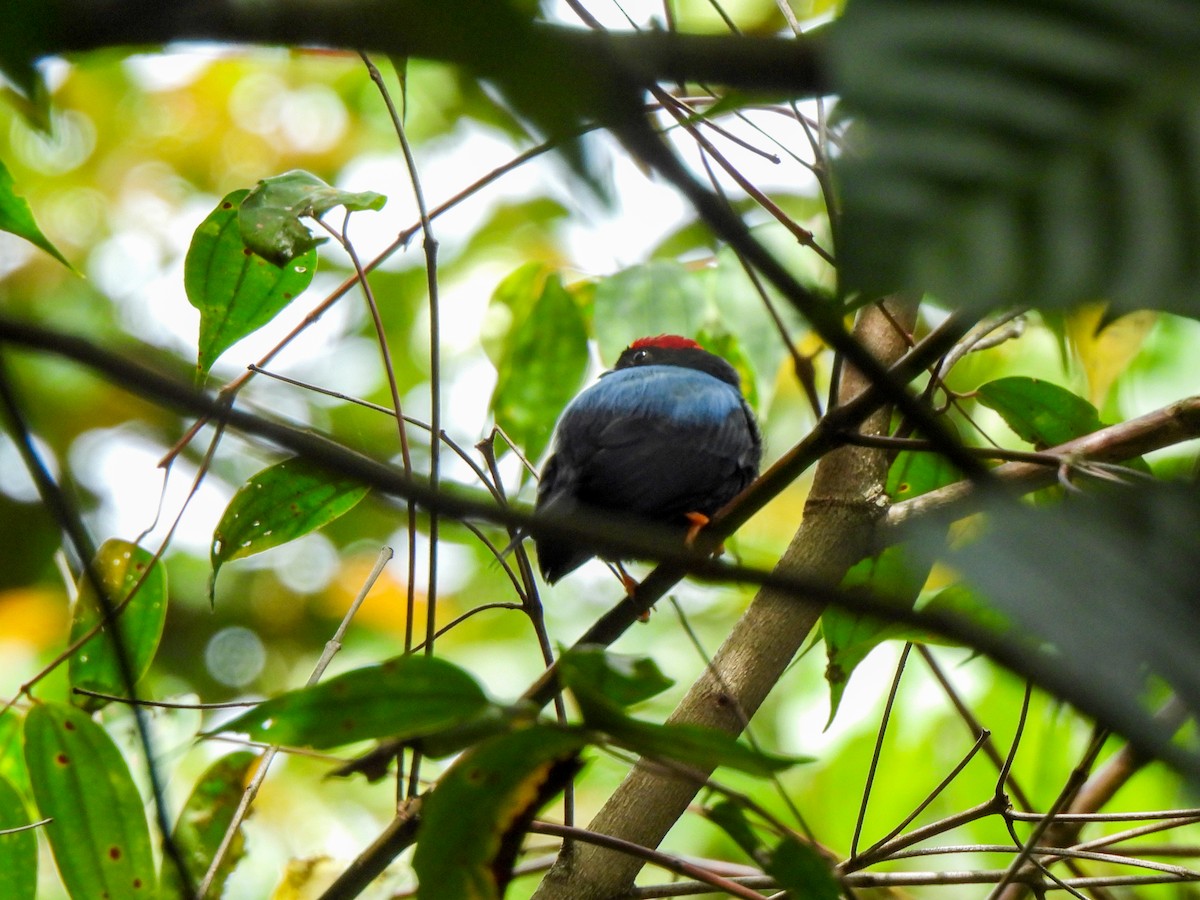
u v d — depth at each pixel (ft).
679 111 15.11
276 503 16.74
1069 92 3.82
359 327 39.68
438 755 9.48
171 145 43.27
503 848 10.47
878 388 4.63
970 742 25.95
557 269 24.52
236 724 9.08
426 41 3.78
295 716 9.32
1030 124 3.74
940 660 26.50
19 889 16.15
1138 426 15.39
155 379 5.79
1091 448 15.35
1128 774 20.57
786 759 8.72
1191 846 19.54
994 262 3.56
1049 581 4.40
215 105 42.27
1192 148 3.75
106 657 17.71
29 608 34.30
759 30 23.98
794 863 10.73
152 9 4.39
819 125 12.89
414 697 9.24
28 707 17.07
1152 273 3.56
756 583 5.30
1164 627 4.28
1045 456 11.75
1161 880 15.46
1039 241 3.60
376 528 40.27
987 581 4.38
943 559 4.47
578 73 3.81
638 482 24.52
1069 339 20.45
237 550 16.99
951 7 3.87
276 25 4.13
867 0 3.90
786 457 15.01
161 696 35.32
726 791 9.98
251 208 14.70
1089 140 3.76
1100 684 4.15
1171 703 7.73
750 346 22.16
